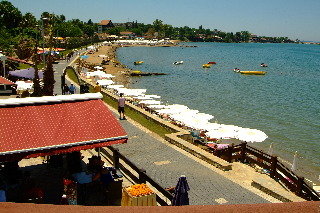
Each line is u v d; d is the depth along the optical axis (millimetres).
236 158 20391
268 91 60656
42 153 9570
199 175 15227
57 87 38188
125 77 70000
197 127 26391
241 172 16406
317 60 159750
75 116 11289
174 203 9133
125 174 14008
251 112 42406
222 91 58531
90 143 10312
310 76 88500
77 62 71938
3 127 9953
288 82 75000
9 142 9438
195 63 115750
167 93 54312
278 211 1102
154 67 97625
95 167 12312
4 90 25984
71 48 116062
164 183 13906
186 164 16641
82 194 10938
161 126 24234
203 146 21719
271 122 37531
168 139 20422
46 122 10648
